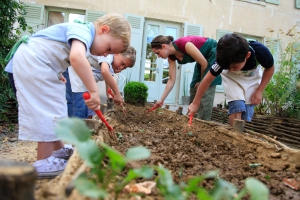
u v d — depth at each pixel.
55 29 1.95
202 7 7.93
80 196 0.89
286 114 5.65
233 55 2.32
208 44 3.64
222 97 8.11
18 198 0.69
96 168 0.93
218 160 1.95
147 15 7.50
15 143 3.21
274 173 1.77
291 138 3.96
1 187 0.67
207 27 8.01
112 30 1.90
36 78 1.82
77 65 1.66
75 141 0.86
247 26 8.32
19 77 1.83
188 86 7.81
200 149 2.23
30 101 1.80
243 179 1.58
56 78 1.92
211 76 2.61
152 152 1.99
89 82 1.69
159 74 7.82
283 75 5.84
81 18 7.25
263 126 4.54
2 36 4.09
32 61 1.83
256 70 3.20
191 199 1.15
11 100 4.41
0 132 3.72
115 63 3.40
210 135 2.77
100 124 2.26
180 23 7.89
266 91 5.64
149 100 7.75
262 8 8.41
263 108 6.15
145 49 7.68
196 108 2.85
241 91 3.14
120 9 7.32
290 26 8.66
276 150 2.09
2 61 3.68
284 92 5.69
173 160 1.76
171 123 3.53
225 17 8.12
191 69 7.79
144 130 2.89
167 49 3.57
